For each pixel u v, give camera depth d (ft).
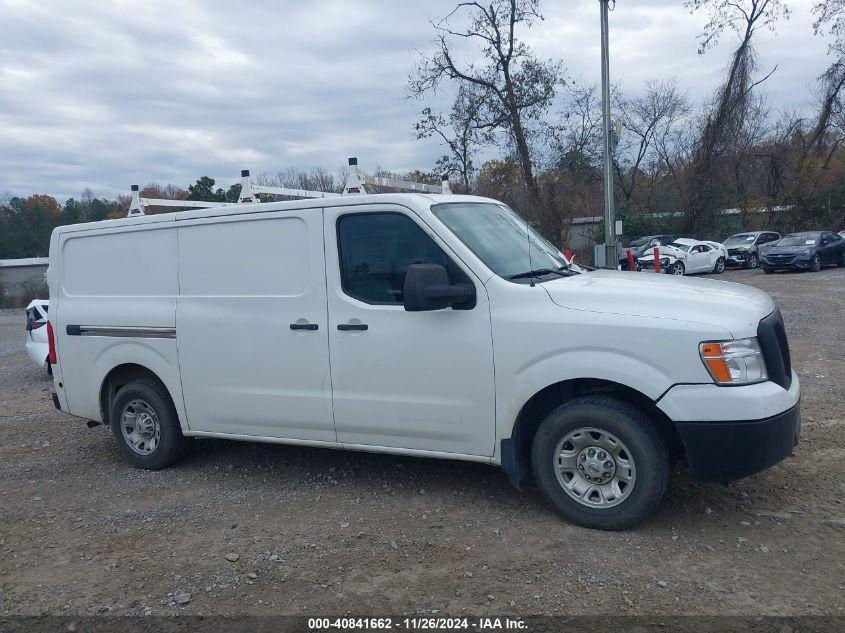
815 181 132.67
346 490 17.31
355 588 12.53
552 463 14.56
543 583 12.34
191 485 18.42
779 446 13.26
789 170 133.69
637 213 133.90
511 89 107.04
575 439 14.32
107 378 20.20
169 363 18.75
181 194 46.80
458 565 13.16
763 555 13.02
